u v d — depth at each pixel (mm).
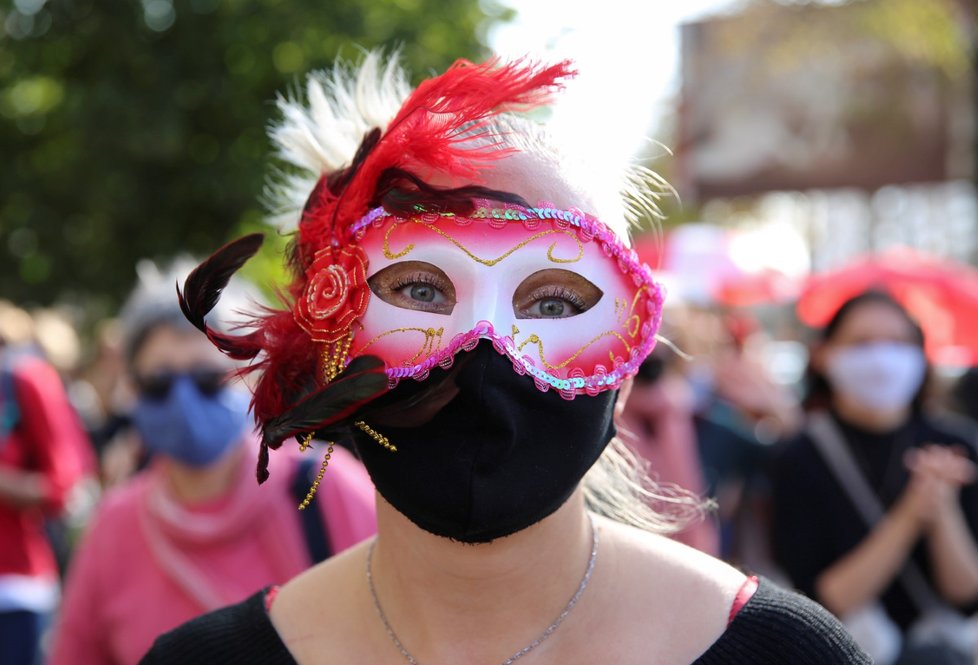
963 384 5289
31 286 7387
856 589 2848
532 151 1308
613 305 1309
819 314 3973
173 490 2279
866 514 2932
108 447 4988
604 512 1602
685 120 11695
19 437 3713
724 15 11523
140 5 6516
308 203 1433
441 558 1292
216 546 2195
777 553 3080
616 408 1385
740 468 4141
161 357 2301
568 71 1297
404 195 1262
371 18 6508
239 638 1403
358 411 1231
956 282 3838
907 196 16938
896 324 3041
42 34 6699
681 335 4180
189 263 2596
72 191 6715
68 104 6547
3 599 3652
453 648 1314
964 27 10078
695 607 1304
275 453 2250
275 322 1344
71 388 5738
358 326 1294
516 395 1245
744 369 5094
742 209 17562
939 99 10984
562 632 1307
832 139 11336
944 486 2805
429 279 1283
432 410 1236
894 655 2814
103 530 2301
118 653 2246
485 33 6695
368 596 1378
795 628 1275
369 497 2244
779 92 11453
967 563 2797
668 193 1489
